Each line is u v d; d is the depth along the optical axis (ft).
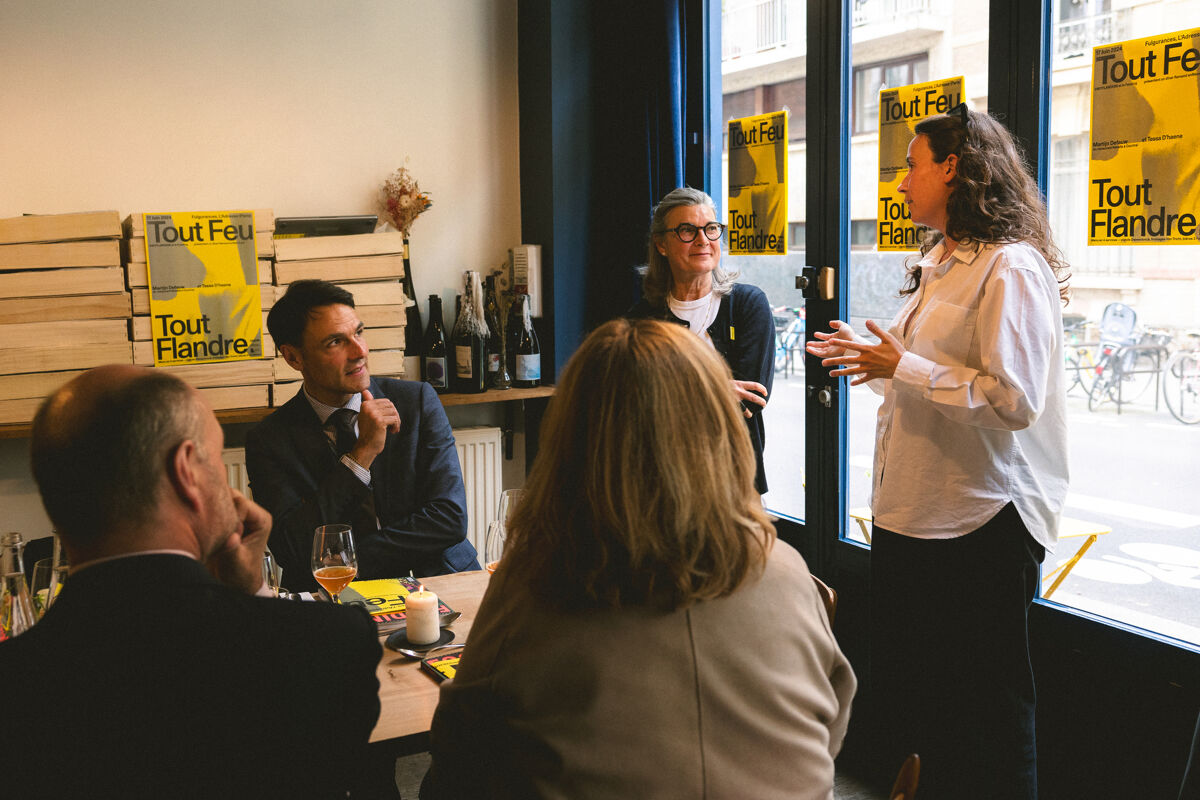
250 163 11.56
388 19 12.07
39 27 10.52
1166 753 7.26
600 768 3.20
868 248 9.52
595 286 12.65
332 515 7.57
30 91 10.55
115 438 3.22
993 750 7.05
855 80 9.51
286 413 8.18
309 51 11.71
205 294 10.46
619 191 12.19
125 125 10.96
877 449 7.61
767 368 9.41
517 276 12.45
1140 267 7.25
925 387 6.59
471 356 11.85
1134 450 7.45
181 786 3.10
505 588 3.54
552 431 3.49
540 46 12.23
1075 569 7.98
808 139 10.02
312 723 3.32
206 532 3.49
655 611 3.30
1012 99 7.95
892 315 9.33
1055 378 6.86
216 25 11.25
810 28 9.86
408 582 6.97
